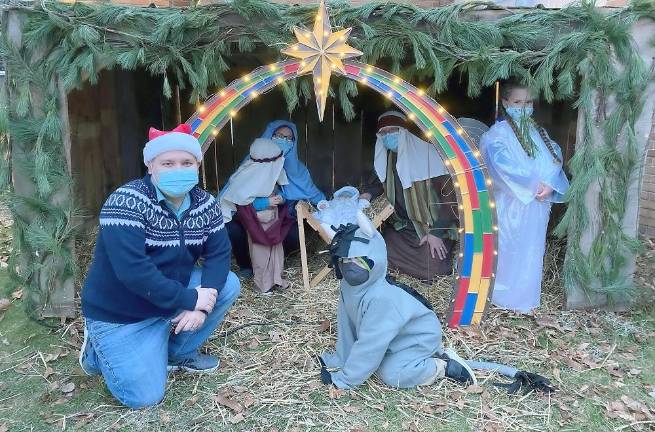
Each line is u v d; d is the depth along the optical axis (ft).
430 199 13.53
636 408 8.83
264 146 13.12
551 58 10.84
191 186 8.05
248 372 9.72
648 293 13.10
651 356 10.52
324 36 10.46
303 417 8.55
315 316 11.86
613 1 12.86
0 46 10.28
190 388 9.28
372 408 8.75
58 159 10.83
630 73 10.82
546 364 10.11
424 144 13.46
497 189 12.13
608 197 11.47
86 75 10.98
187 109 16.51
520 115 11.94
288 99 11.16
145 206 7.96
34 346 10.69
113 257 7.84
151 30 10.65
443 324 11.36
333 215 12.06
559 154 12.16
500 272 12.18
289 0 13.52
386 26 10.95
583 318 11.82
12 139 10.60
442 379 9.37
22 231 10.98
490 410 8.73
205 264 8.88
